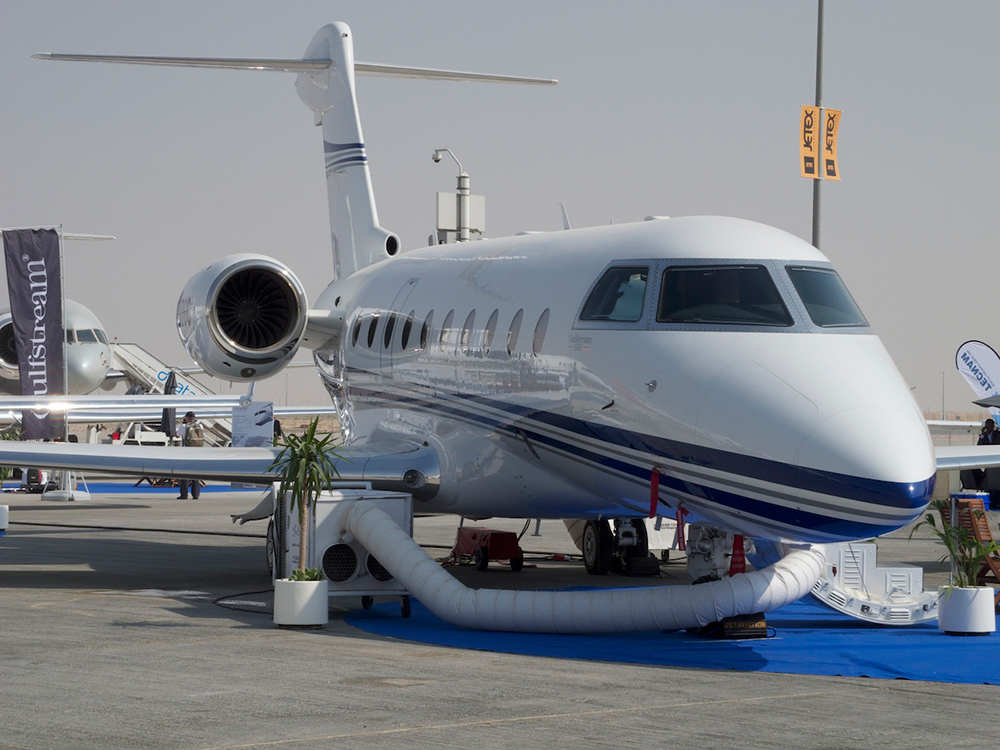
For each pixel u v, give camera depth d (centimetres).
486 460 2014
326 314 2681
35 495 5456
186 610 1866
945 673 1394
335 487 1933
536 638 1628
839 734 1079
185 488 5362
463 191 3812
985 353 4478
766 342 1546
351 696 1206
